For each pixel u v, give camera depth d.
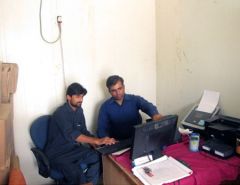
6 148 1.57
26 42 2.38
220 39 2.16
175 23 2.64
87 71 2.69
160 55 2.95
